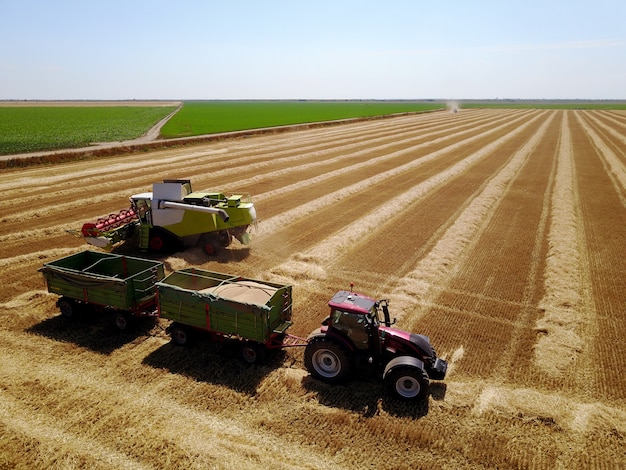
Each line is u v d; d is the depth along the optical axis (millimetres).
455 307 13055
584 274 15516
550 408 8672
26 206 23062
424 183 29641
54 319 12055
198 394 9086
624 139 57000
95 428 8039
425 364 9211
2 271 14977
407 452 7707
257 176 31438
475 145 50594
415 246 18172
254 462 7395
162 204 16203
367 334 9133
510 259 16812
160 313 10719
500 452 7727
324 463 7430
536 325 12094
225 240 17453
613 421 8367
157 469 7188
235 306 9711
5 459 7332
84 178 30469
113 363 10086
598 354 10750
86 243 17953
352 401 8969
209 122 87375
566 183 29984
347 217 22125
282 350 10773
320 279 14844
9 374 9578
